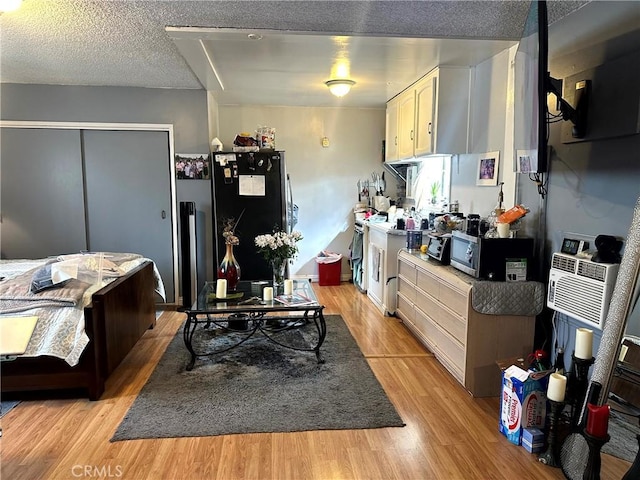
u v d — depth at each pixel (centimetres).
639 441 163
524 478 188
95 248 445
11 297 248
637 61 195
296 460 198
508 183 303
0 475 188
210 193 450
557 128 250
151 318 362
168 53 320
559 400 194
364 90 444
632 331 187
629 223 201
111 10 239
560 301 233
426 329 327
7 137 421
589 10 227
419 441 214
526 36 224
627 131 200
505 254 259
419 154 393
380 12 241
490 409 245
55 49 309
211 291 330
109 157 436
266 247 339
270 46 296
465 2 227
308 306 295
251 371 291
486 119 332
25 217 432
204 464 195
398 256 393
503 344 257
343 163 555
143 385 272
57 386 249
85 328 246
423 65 346
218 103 519
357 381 277
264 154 438
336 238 567
